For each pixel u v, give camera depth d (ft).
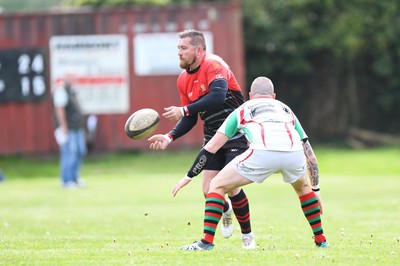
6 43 326.85
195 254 97.40
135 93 324.80
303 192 102.78
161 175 286.05
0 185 257.34
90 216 167.84
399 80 416.26
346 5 397.80
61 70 326.44
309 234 127.54
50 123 326.85
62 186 244.42
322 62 417.49
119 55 325.21
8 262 95.40
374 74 419.33
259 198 205.16
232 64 320.09
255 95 101.40
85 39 325.83
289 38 399.44
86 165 318.04
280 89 421.18
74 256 100.22
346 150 372.99
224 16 320.50
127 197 212.84
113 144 325.62
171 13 323.37
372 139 403.34
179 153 339.36
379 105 423.23
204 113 107.96
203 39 105.29
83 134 243.40
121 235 131.23
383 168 296.71
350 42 391.24
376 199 199.62
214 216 99.81
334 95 418.31
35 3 527.40
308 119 421.18
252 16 398.01
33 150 327.06
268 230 134.31
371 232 129.29
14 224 152.35
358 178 265.75
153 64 324.19
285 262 91.15
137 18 324.39
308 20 398.21
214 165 108.06
